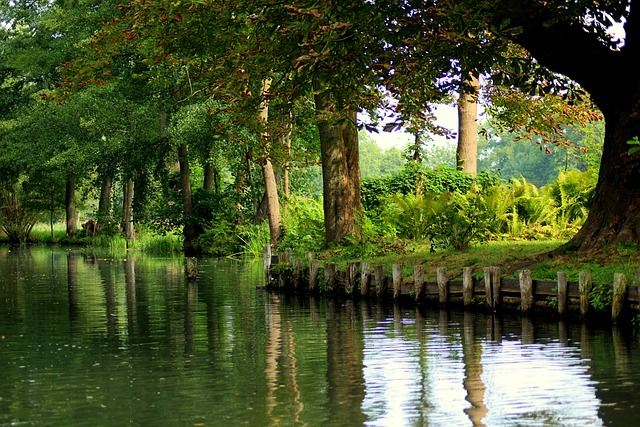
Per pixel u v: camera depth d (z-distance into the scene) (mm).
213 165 52750
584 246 21219
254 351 15594
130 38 24609
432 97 23266
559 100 29750
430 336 16969
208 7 21328
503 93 30141
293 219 44156
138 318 20812
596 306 17797
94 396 11883
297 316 20812
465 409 10930
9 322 20188
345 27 18734
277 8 20672
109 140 55656
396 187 40781
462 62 20750
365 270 24109
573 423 10234
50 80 63156
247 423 10391
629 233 20688
